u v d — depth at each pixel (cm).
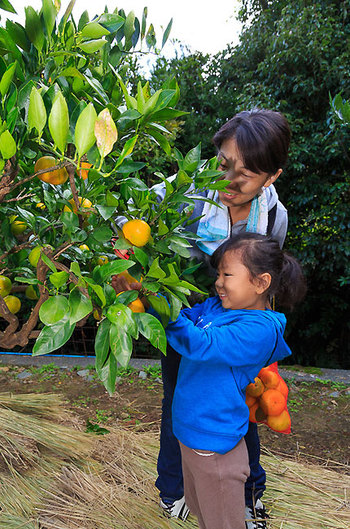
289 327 648
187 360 154
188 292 116
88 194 105
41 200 134
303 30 560
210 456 144
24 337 122
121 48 125
